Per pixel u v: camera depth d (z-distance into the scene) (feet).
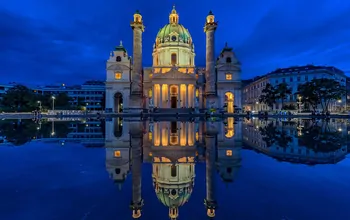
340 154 36.37
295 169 27.81
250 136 61.26
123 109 279.28
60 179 24.35
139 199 19.30
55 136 64.28
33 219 15.19
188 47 306.96
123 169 29.14
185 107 259.19
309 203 17.71
